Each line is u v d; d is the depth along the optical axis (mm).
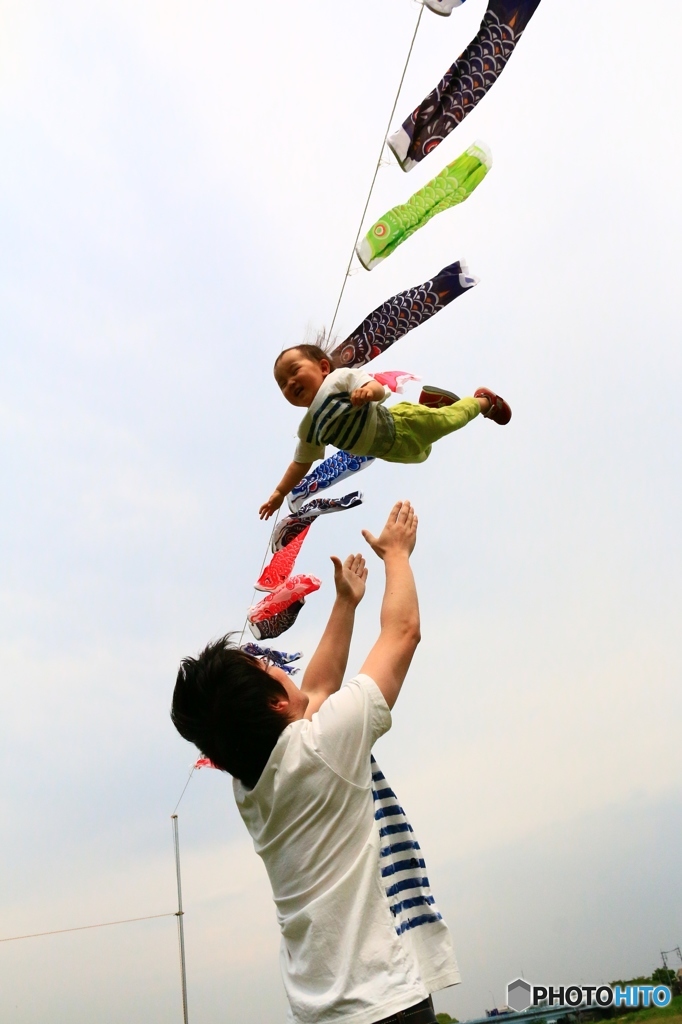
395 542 2420
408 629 2213
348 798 1937
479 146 2553
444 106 2453
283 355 3176
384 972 1729
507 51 2393
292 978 1889
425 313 2951
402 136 2494
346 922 1805
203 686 2148
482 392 3516
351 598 2783
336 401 2900
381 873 1909
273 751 2006
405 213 2627
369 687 2061
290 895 1925
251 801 2049
